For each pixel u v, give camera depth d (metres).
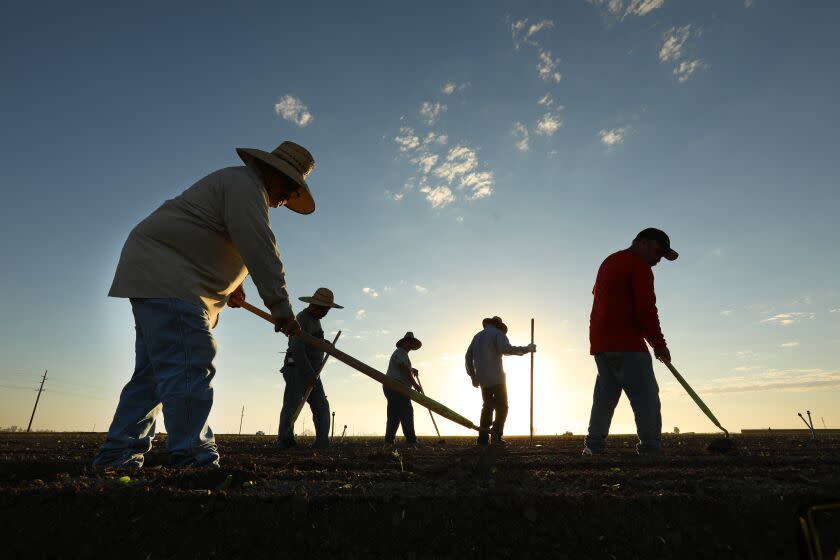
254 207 2.69
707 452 4.16
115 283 2.59
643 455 3.77
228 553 1.30
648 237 4.86
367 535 1.38
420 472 2.33
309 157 3.15
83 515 1.39
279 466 2.81
